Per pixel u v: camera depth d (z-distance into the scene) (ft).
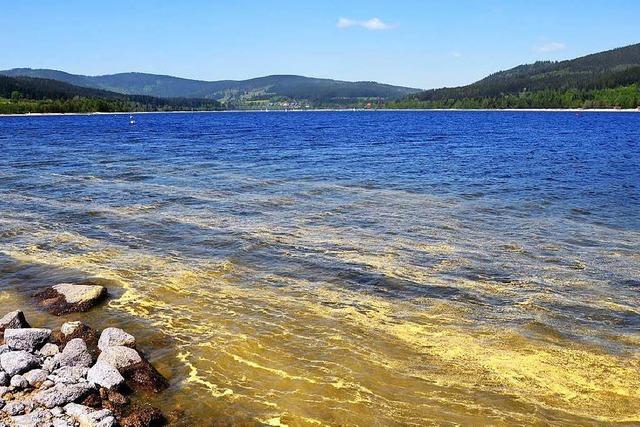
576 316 48.24
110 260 63.57
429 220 83.92
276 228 78.23
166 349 41.88
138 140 266.57
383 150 208.23
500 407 34.50
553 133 324.19
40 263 62.39
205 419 33.01
